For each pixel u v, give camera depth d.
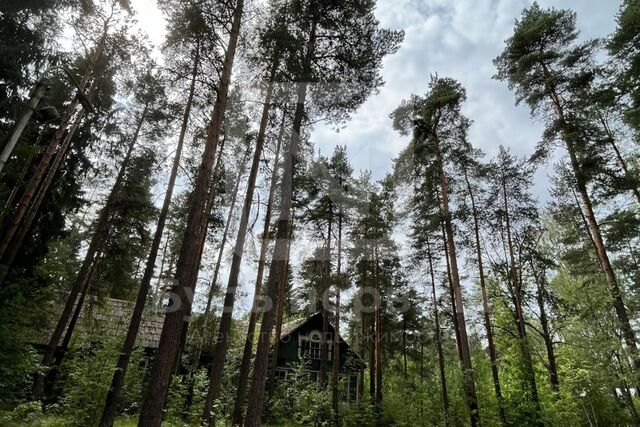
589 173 14.27
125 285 18.48
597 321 14.60
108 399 11.15
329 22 11.01
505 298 19.06
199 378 16.47
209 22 9.70
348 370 25.55
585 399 16.70
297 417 19.38
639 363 12.66
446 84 18.06
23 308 9.00
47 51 11.20
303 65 10.94
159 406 6.77
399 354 26.64
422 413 19.19
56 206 12.48
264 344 9.14
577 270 17.72
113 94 14.56
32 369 9.34
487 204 18.11
